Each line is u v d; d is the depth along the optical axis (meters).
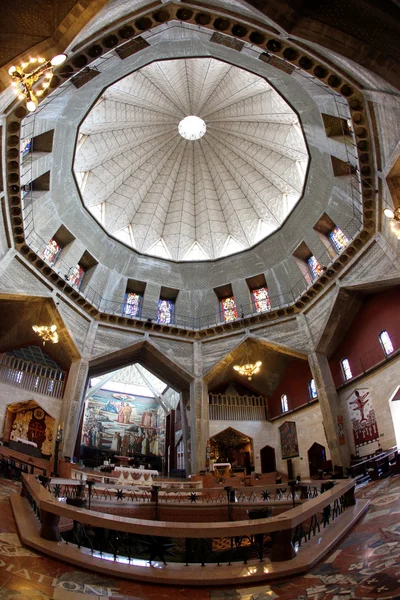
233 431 23.72
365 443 16.88
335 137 16.62
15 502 7.14
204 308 24.81
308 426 21.25
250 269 24.55
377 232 16.27
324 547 5.07
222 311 24.97
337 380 19.62
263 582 4.18
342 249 19.30
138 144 24.91
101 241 23.03
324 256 20.86
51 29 9.37
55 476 15.23
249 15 9.80
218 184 27.02
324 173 19.20
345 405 18.52
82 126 20.59
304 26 8.52
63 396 20.05
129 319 22.08
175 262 25.62
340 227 19.53
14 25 9.34
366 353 17.77
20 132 14.27
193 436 20.88
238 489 11.21
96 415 28.91
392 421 15.59
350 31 8.41
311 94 15.70
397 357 15.80
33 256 18.00
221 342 22.92
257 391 25.27
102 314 21.52
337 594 3.65
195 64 21.28
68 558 4.55
